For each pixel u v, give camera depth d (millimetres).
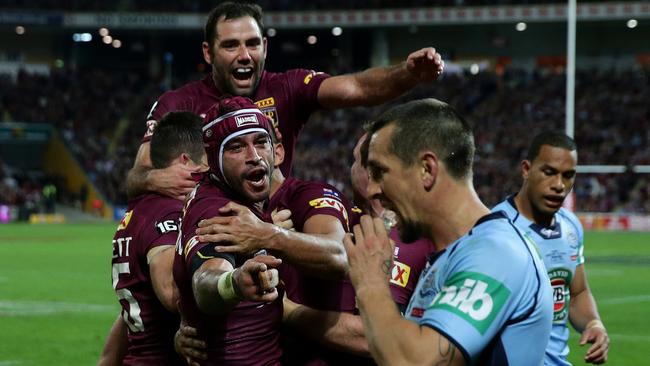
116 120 46188
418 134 2887
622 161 37781
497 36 47344
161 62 51500
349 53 49688
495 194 37375
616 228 35000
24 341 9555
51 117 45188
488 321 2703
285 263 3812
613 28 46281
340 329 3770
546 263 5582
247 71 4898
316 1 47781
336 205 3881
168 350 3949
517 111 43094
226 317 3447
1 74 47500
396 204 2959
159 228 3840
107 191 41531
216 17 4914
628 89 43031
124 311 4020
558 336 5578
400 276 4000
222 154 3455
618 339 9789
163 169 4020
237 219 3326
